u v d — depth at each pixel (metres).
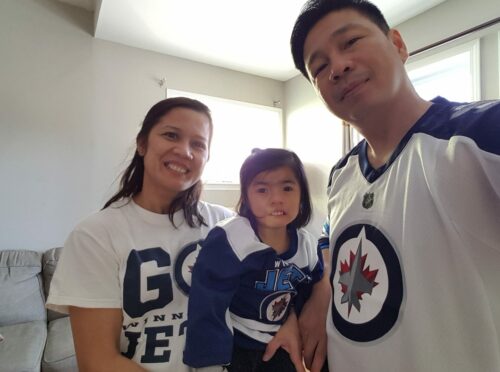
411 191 0.54
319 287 0.87
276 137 3.56
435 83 2.20
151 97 2.81
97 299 0.71
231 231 0.81
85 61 2.55
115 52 2.67
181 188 0.88
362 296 0.59
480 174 0.46
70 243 0.76
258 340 0.76
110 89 2.64
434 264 0.49
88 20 2.57
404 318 0.51
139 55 2.77
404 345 0.51
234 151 3.33
